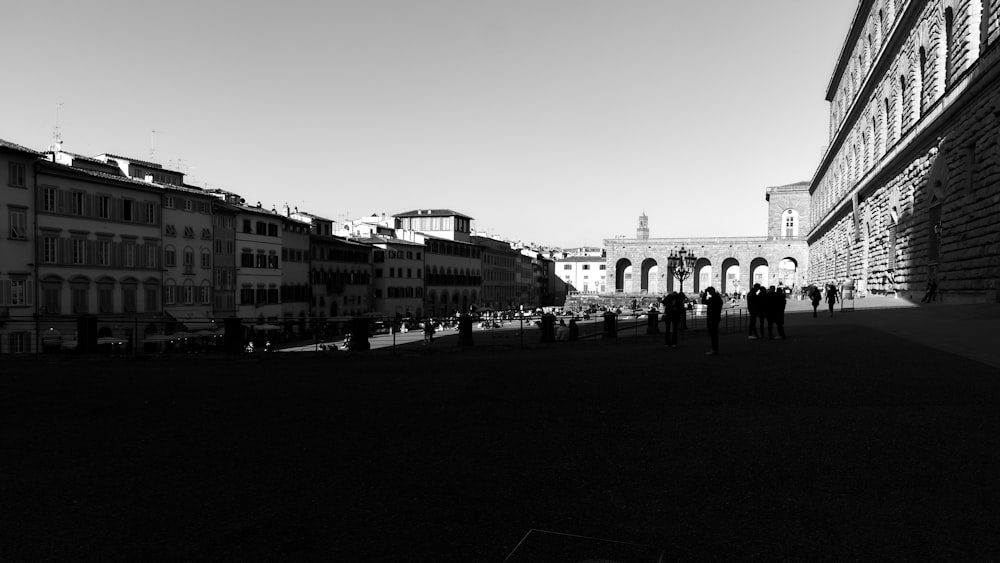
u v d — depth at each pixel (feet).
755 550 18.66
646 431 31.91
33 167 153.69
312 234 274.77
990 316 79.46
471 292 404.77
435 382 48.57
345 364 62.95
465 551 18.84
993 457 26.11
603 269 579.48
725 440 29.84
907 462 25.84
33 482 25.66
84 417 37.37
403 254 333.62
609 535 19.71
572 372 52.75
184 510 22.49
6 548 19.67
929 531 19.71
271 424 34.99
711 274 401.70
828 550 18.62
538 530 20.12
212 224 209.67
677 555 18.37
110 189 173.68
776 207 406.41
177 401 42.01
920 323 79.77
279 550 19.21
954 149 108.47
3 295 147.13
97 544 19.88
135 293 180.96
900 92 151.43
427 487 24.35
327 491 24.11
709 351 66.28
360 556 18.69
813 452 27.55
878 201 173.78
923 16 129.29
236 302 221.05
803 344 67.72
